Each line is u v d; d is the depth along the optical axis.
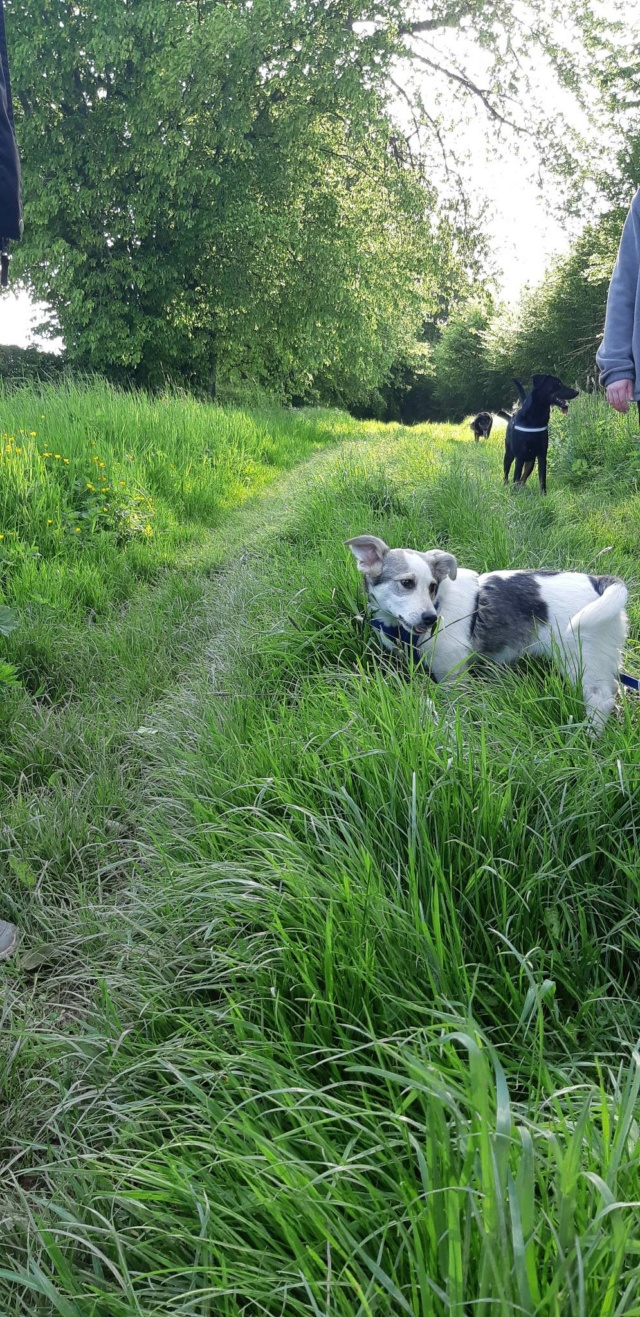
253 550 6.70
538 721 2.99
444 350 50.25
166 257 22.52
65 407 10.31
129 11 19.78
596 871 2.25
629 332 3.64
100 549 6.35
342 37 20.34
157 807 2.90
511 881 2.14
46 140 20.89
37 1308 1.43
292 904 2.04
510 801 2.29
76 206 20.83
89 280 21.80
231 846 2.40
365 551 3.88
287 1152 1.40
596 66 23.17
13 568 5.53
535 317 37.25
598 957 1.98
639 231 3.57
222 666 4.10
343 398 43.06
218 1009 1.95
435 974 1.81
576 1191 1.15
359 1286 1.11
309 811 2.33
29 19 19.81
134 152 20.50
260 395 29.44
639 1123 1.34
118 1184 1.58
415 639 3.76
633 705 3.23
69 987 2.30
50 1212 1.62
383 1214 1.28
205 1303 1.32
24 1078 1.97
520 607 3.76
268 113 22.33
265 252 22.84
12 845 2.83
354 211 24.14
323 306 24.08
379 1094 1.67
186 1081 1.62
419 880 2.11
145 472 8.63
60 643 4.50
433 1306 1.12
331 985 1.78
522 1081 1.67
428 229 23.94
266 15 19.59
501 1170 1.06
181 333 23.78
